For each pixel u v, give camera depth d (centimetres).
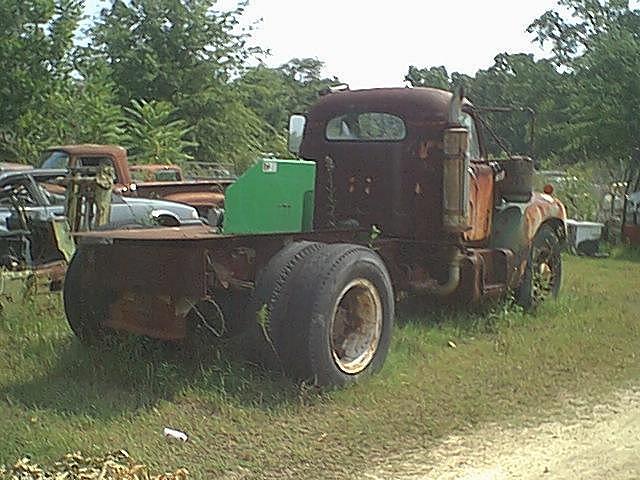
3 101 2091
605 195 1962
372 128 857
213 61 3412
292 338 637
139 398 624
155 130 2711
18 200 924
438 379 700
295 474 513
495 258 890
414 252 845
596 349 810
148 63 3294
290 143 903
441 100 841
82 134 2342
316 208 831
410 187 837
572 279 1226
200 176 2394
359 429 583
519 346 808
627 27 2300
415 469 525
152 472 501
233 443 555
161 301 668
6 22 2088
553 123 2778
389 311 700
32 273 833
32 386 641
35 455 515
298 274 648
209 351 693
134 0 3406
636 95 2023
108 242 661
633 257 1568
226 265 665
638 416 632
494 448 563
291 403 623
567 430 600
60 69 2178
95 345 731
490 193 900
